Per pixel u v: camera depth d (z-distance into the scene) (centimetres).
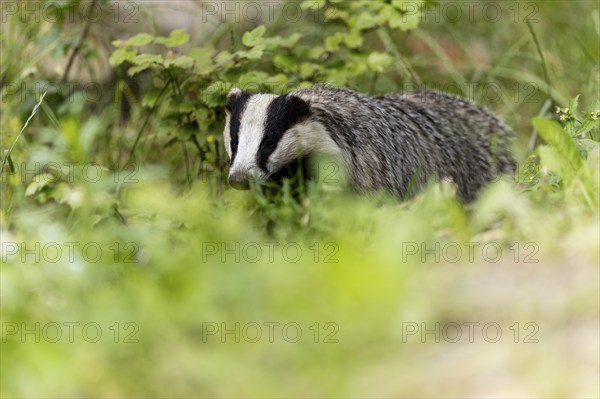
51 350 679
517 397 550
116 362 664
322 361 624
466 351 615
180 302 740
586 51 1602
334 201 1014
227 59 1255
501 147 1325
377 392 581
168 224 984
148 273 847
